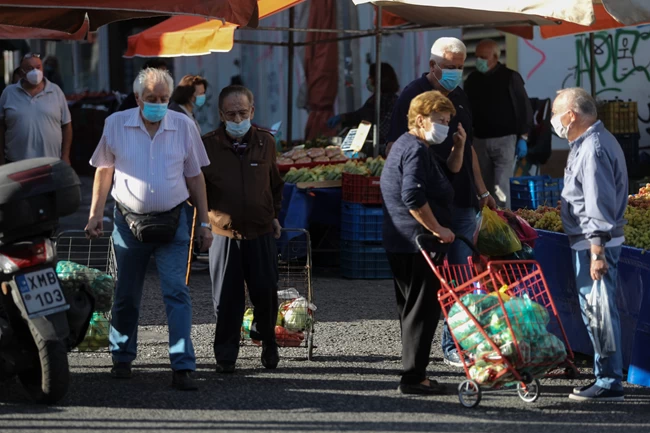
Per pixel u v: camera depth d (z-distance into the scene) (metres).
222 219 14.58
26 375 13.44
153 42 23.56
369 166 23.62
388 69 26.56
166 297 13.88
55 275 12.66
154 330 17.69
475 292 13.68
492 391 13.91
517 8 17.53
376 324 18.30
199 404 12.99
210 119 38.72
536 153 32.38
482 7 17.89
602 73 33.28
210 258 14.88
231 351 14.77
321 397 13.44
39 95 22.02
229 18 16.41
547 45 33.00
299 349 16.34
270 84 37.00
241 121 14.51
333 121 29.75
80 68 45.72
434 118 13.05
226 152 14.64
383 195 13.45
